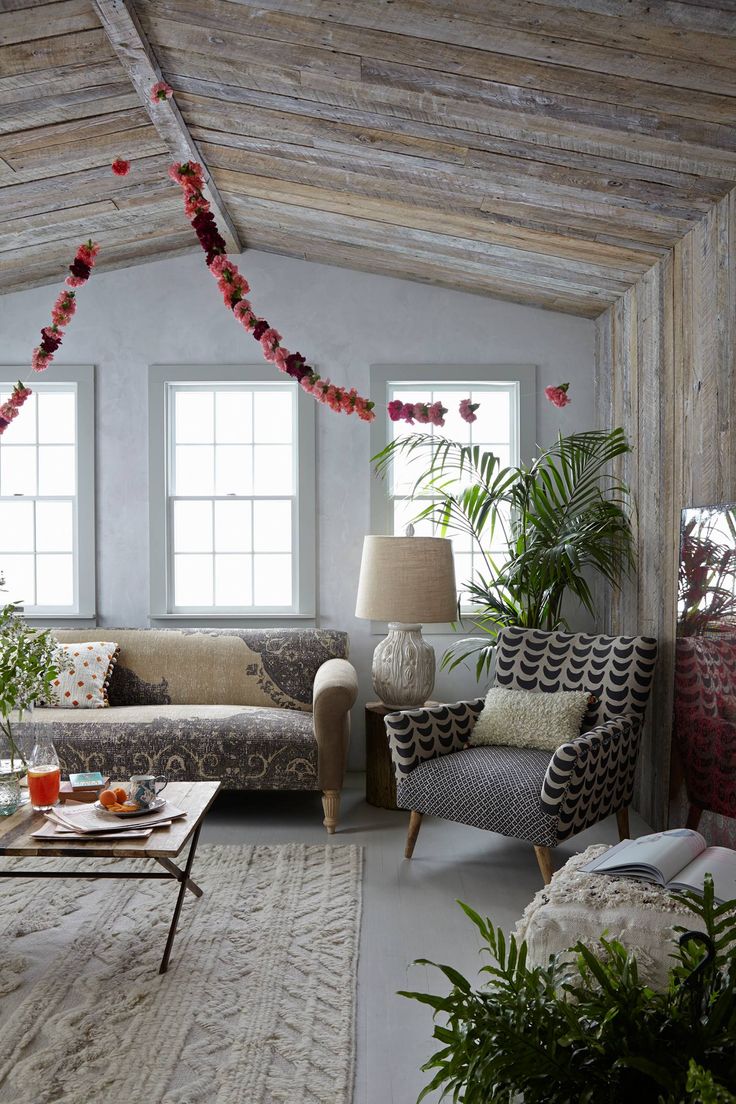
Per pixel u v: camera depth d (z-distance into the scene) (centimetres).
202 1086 212
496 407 527
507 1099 149
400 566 426
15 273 495
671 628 380
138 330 518
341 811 443
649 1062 144
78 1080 214
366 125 325
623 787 366
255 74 306
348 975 268
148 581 520
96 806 287
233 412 530
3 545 533
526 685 402
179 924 304
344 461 516
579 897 228
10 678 286
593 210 355
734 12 219
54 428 533
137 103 348
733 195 310
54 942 291
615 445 451
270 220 459
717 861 242
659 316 395
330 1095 208
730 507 307
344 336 516
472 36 253
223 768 408
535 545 455
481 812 336
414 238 439
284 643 480
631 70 252
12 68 313
